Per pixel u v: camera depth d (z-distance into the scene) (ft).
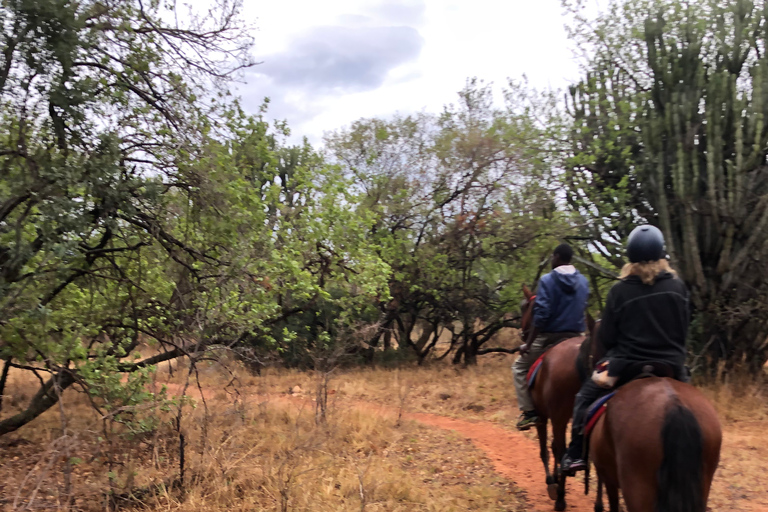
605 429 12.75
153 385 22.66
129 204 20.34
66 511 16.71
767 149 36.70
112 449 18.93
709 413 11.42
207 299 24.26
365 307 51.96
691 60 39.68
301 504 17.34
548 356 18.98
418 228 53.52
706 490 11.14
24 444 25.43
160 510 16.99
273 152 33.37
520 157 46.14
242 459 20.38
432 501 19.03
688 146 37.27
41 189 17.42
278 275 30.14
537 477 23.09
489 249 50.83
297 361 53.42
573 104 45.91
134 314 23.22
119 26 20.84
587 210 43.21
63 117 18.88
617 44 44.16
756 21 38.96
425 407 38.29
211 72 23.90
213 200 23.88
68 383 22.65
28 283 17.15
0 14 17.38
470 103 53.16
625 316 13.17
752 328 36.50
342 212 38.19
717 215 35.55
